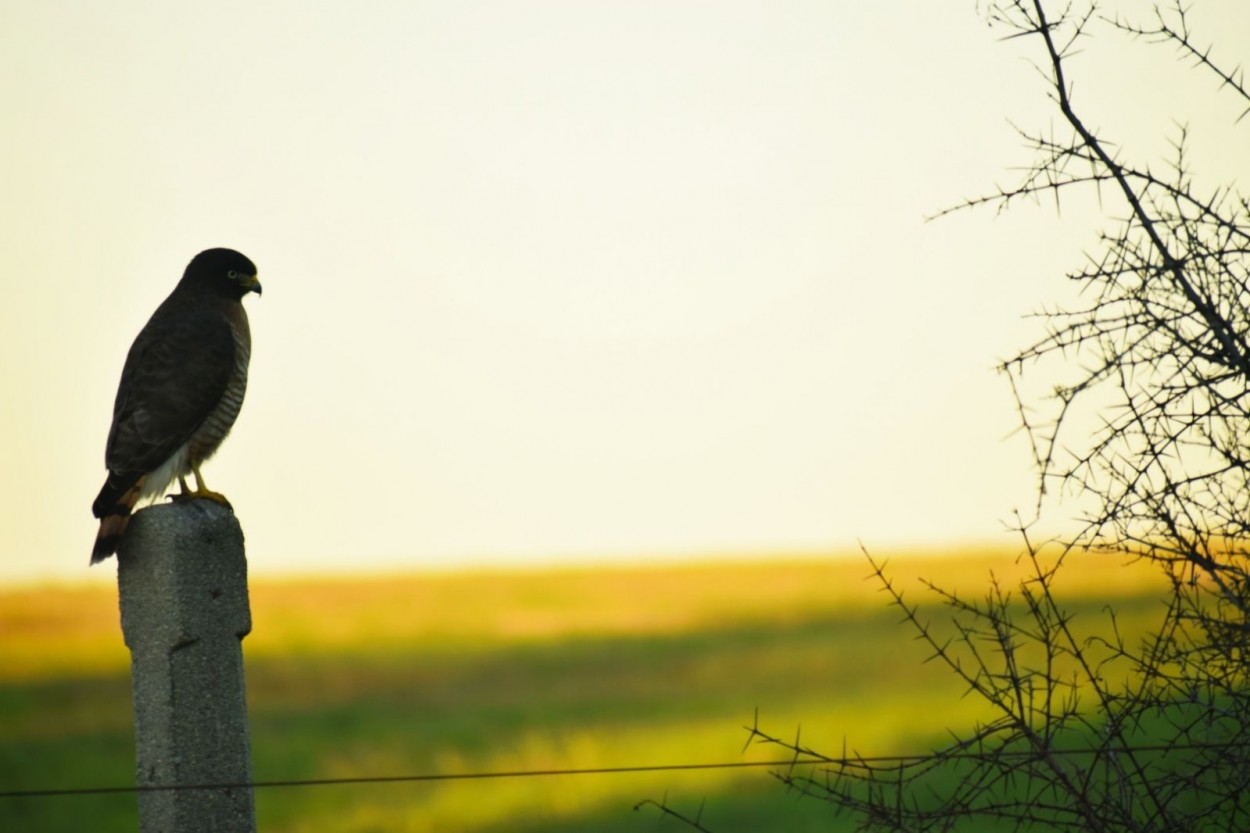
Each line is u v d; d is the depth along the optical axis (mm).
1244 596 10609
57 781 48312
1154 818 10461
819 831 37531
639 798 45312
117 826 45344
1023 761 10602
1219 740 11062
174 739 11375
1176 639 11094
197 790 11312
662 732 52719
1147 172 10828
